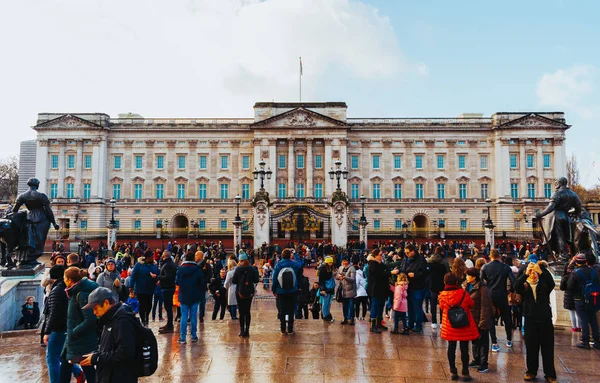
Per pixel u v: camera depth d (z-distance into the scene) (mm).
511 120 87062
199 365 13914
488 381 12891
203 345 16047
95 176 86812
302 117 87812
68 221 86625
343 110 89062
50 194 86938
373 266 17797
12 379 12930
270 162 87125
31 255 22422
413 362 14375
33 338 17594
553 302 19516
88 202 85938
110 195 88750
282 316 17359
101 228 86188
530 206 86000
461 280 15125
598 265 16203
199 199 88625
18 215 22453
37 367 13992
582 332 15875
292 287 17203
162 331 17812
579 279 15781
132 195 88812
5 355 15219
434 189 89188
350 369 13680
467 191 89062
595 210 97688
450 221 88750
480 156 89625
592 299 15523
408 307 18141
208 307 28000
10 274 21703
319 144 89188
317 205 85188
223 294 21891
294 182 88125
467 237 82438
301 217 62000
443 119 91188
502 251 58812
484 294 13531
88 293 11094
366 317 23703
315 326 19062
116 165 89438
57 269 12633
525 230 85688
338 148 87438
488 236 63938
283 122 87750
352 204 88500
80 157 87062
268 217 56250
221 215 88812
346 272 19797
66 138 87062
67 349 11070
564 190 20766
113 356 8523
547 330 12734
